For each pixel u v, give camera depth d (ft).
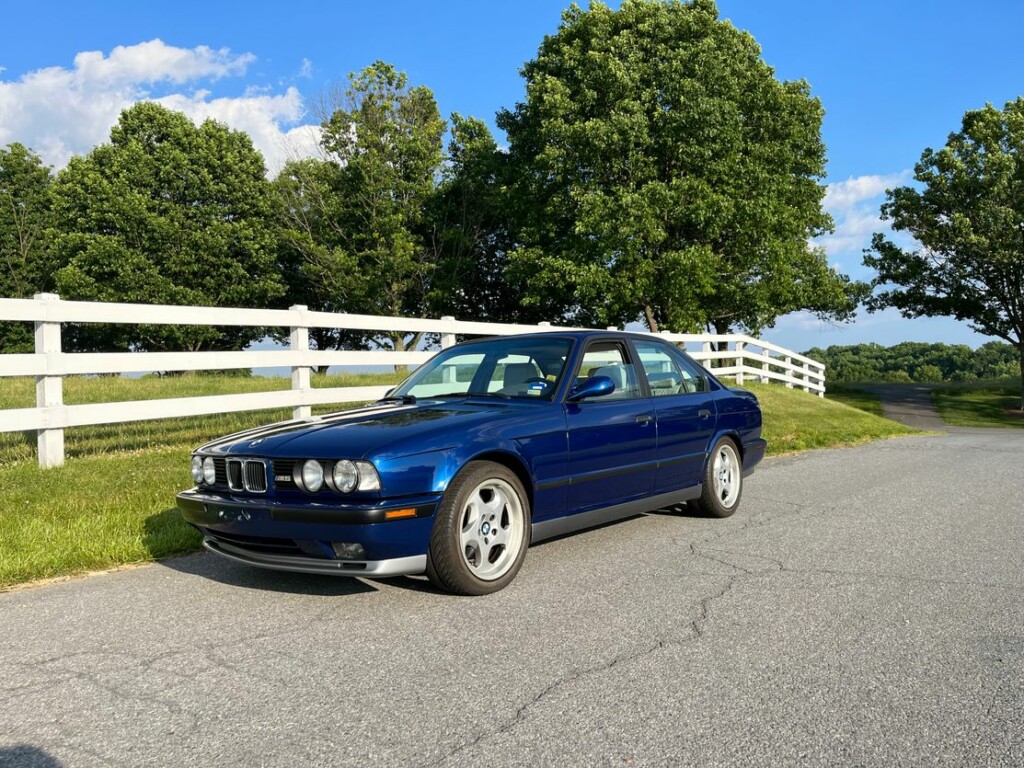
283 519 12.62
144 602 13.46
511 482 14.10
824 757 7.93
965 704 9.20
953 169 108.99
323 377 46.37
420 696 9.47
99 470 22.99
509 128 102.53
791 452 38.63
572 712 9.00
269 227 121.90
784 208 94.02
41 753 8.11
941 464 33.30
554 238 96.37
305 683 9.90
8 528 17.46
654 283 88.28
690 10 91.25
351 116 109.19
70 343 126.21
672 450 18.33
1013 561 16.16
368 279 107.45
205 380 46.85
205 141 119.14
